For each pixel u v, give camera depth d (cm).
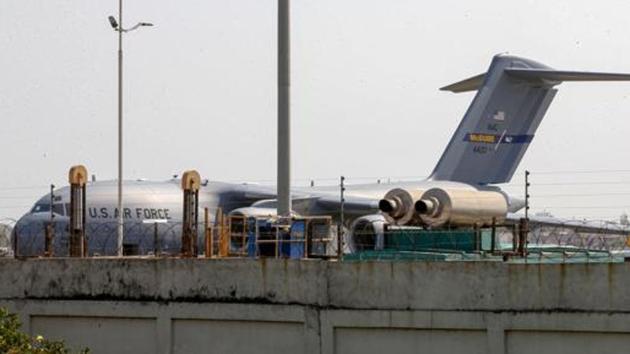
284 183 8481
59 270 7181
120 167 13788
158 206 14488
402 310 6297
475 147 18100
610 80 16400
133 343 7012
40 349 5759
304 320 6531
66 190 14125
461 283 6159
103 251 12800
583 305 5875
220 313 6744
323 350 6488
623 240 9569
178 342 6888
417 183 17212
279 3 8431
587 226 11231
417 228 8950
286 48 8438
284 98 8462
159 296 6919
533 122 18475
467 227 8919
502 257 7725
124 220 14088
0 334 5719
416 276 6262
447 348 6225
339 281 6444
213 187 16312
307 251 8319
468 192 9000
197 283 6812
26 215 13850
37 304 7231
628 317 5766
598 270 5838
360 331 6425
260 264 6656
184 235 8450
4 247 12500
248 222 9012
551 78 17575
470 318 6134
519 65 18125
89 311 7088
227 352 6769
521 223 7775
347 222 15750
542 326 5962
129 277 6994
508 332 6072
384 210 9000
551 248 8912
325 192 16275
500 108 18100
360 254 8212
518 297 6019
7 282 7312
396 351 6350
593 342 5891
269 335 6656
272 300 6619
